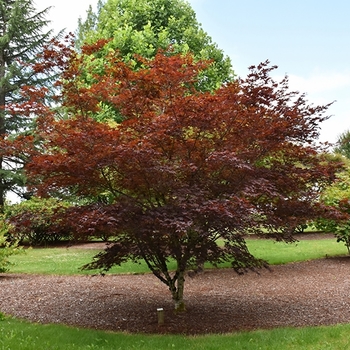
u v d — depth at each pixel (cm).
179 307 624
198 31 1788
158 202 552
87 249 1627
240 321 581
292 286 827
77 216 496
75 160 481
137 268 1022
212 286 838
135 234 510
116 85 591
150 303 693
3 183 2120
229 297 737
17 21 2178
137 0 1773
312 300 705
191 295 756
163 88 561
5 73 2197
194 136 535
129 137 505
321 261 1115
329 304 674
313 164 614
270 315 612
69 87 587
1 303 686
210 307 662
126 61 1429
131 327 559
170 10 1819
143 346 457
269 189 521
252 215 530
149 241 535
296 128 547
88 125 521
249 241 1573
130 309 652
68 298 726
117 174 530
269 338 473
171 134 501
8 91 2156
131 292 779
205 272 974
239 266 609
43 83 2156
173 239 550
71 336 489
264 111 547
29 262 1184
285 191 586
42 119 566
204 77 1634
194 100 507
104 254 599
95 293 766
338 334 476
